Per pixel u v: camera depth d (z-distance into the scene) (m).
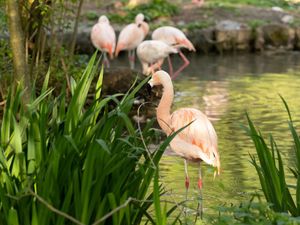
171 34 16.36
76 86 4.96
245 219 4.66
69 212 4.62
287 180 7.42
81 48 18.05
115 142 4.73
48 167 4.46
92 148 4.45
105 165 4.54
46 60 11.37
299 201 4.96
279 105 11.92
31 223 4.55
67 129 4.66
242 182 7.52
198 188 7.34
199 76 15.23
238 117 10.97
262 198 6.87
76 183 4.50
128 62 17.83
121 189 4.72
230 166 8.19
